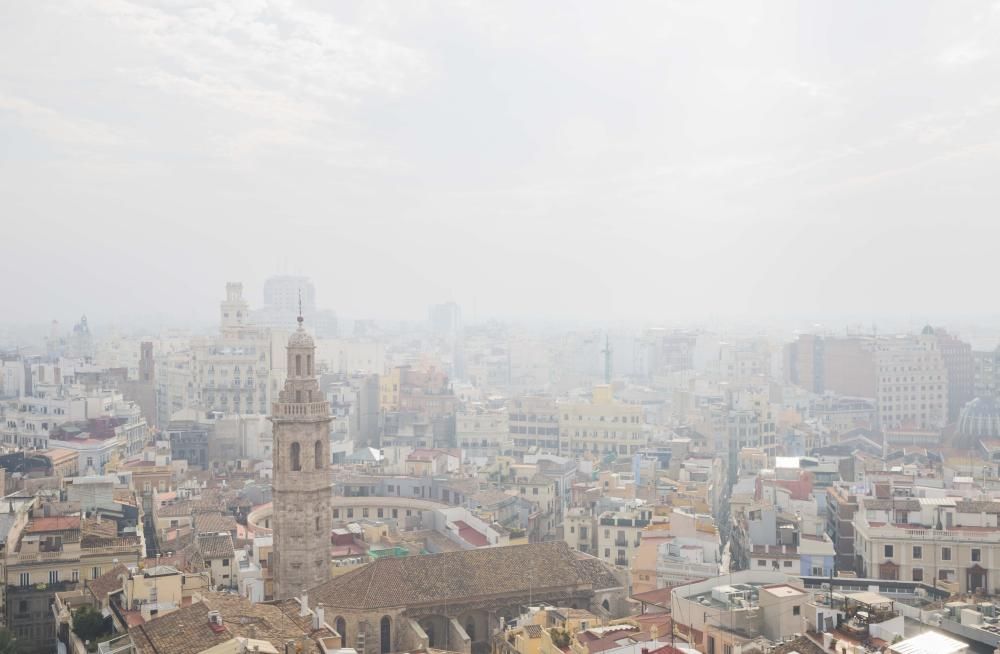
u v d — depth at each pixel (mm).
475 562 137000
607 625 116188
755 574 120438
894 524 149125
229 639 81812
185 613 91375
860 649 82500
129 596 101500
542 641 105812
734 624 102875
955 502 152500
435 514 186375
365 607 123750
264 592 144375
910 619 102438
